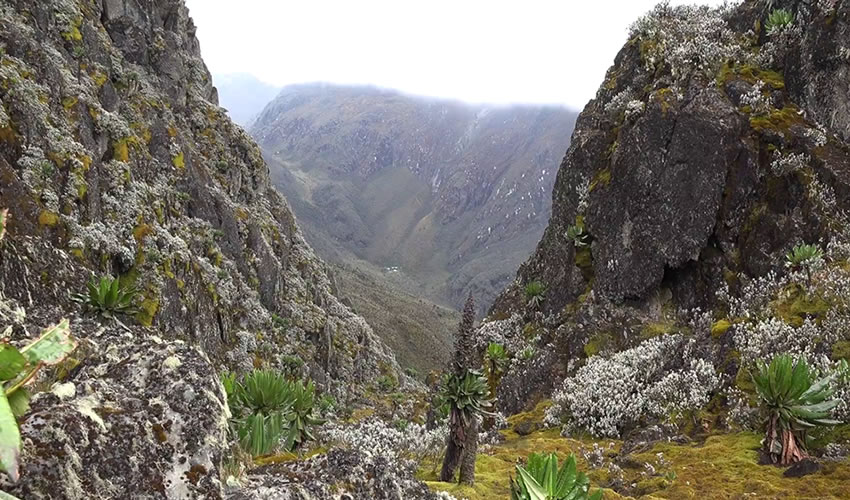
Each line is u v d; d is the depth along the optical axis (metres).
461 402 14.39
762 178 28.41
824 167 26.42
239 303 63.03
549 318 37.56
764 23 33.84
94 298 24.47
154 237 48.72
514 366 34.41
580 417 24.20
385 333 149.00
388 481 5.16
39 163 39.03
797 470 14.59
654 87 34.31
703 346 24.30
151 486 3.49
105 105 54.94
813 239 25.53
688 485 14.86
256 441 8.45
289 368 63.56
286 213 102.19
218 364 51.50
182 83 77.94
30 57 44.75
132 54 69.00
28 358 2.39
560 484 7.96
